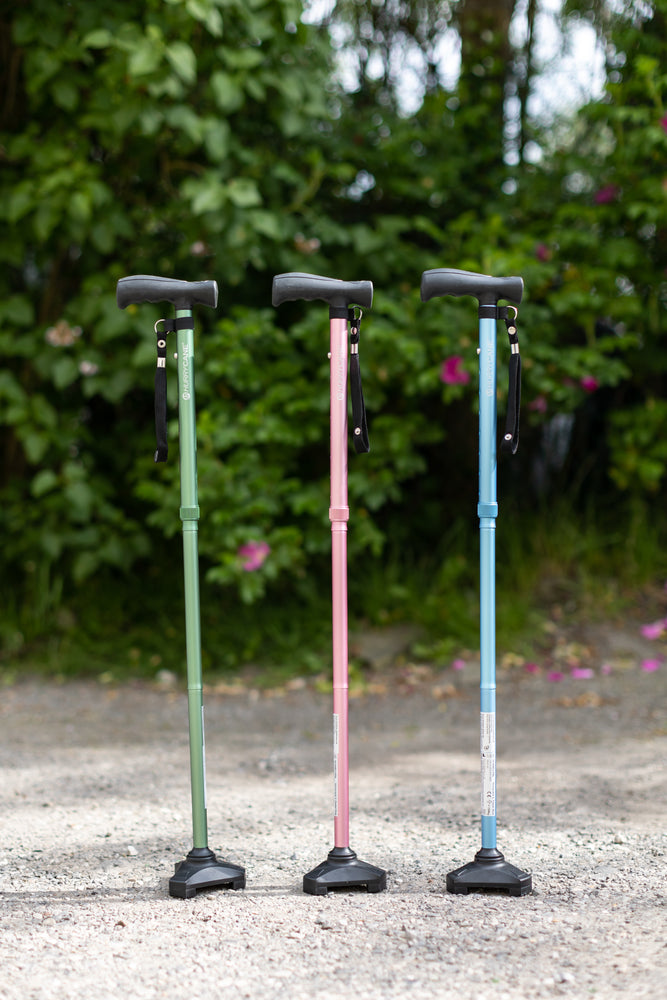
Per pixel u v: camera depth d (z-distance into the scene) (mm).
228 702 4984
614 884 2541
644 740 4066
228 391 5480
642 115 5277
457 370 5250
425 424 5621
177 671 5465
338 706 2621
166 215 5328
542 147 6281
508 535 6137
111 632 5789
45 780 3646
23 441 5332
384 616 5680
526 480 6664
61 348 5312
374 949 2166
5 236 5340
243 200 4906
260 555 5090
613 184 5688
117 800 3406
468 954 2131
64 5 4961
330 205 5980
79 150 5102
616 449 5918
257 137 5555
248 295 5922
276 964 2096
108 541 5465
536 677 5102
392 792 3477
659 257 5852
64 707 4879
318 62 5609
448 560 5906
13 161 5332
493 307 2650
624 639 5410
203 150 5434
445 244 5898
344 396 2666
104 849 2904
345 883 2541
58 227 5336
